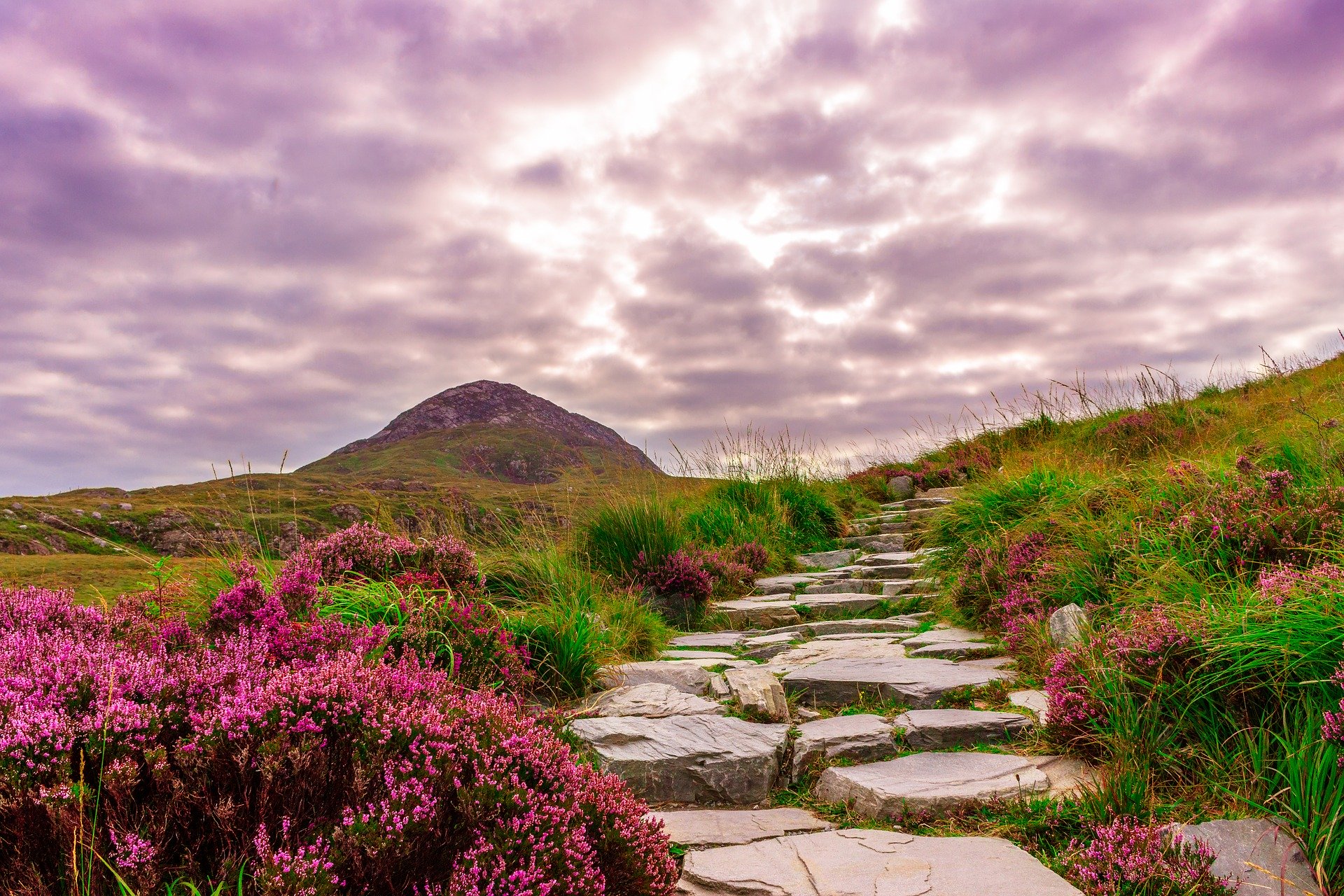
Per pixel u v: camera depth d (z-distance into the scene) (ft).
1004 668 18.08
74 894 6.65
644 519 29.63
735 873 10.16
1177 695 12.46
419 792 7.55
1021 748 13.75
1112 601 17.79
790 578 31.96
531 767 8.99
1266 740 10.89
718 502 39.24
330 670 9.81
